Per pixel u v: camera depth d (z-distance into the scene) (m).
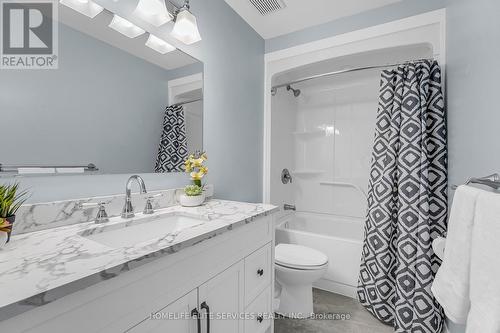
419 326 1.39
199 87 1.53
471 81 1.06
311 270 1.50
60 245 0.67
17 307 0.39
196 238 0.75
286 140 2.74
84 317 0.50
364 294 1.71
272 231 1.29
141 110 1.20
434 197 1.50
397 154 1.66
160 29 1.29
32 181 0.83
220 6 1.70
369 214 1.75
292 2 1.76
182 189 1.37
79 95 0.96
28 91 0.82
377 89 2.53
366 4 1.78
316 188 2.85
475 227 0.71
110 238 0.91
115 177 1.09
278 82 2.49
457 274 0.78
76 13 0.95
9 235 0.68
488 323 0.59
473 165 1.03
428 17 1.64
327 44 1.99
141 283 0.62
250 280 1.10
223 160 1.75
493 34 0.84
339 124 2.75
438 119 1.53
